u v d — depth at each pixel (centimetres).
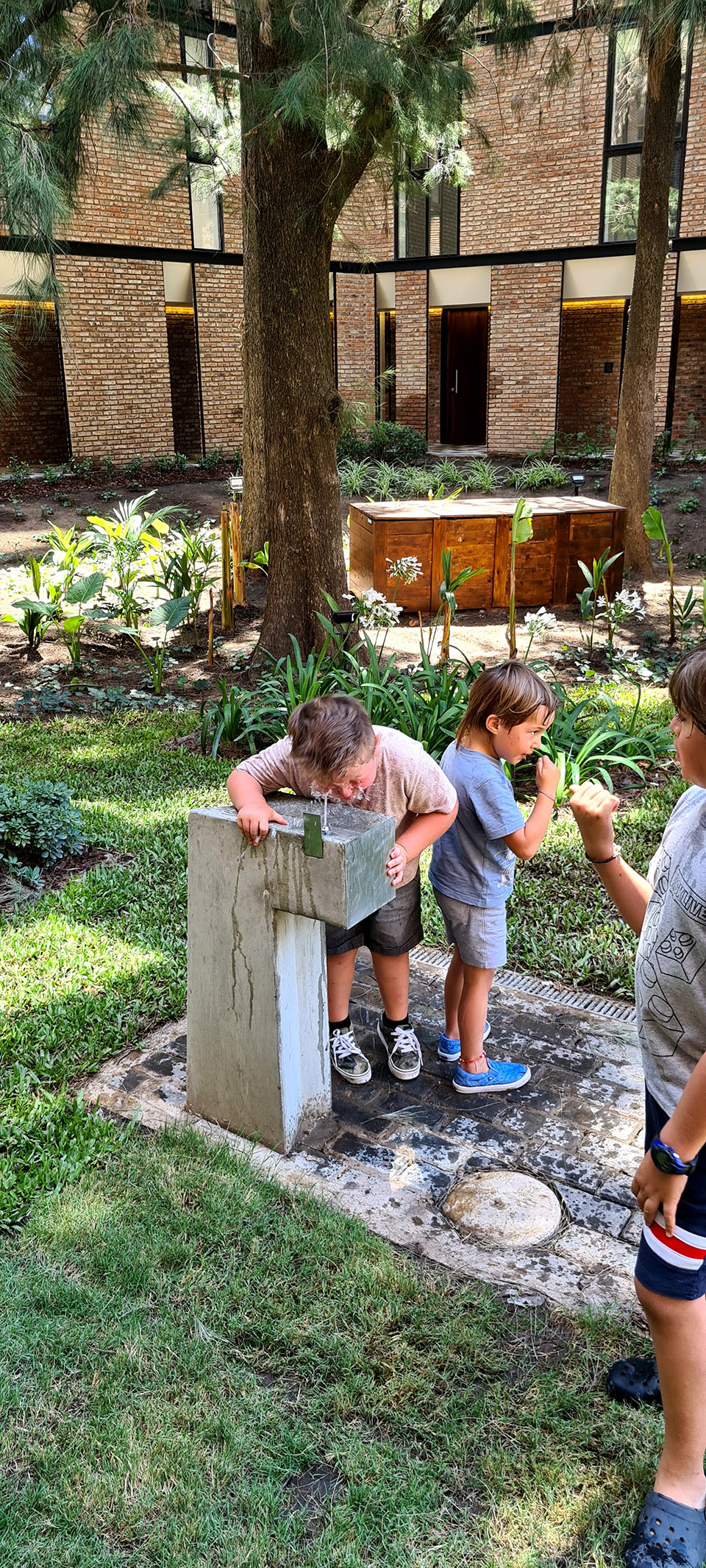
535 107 1831
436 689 676
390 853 276
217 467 1992
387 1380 227
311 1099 315
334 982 341
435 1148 307
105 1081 341
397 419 2231
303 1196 281
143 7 595
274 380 769
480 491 1817
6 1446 209
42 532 1491
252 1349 236
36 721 759
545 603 1073
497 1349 236
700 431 2017
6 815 510
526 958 421
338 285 2127
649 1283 183
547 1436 214
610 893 220
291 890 271
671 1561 186
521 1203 283
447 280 2094
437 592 1038
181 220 1870
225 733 705
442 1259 264
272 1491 200
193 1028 313
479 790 295
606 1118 321
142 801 591
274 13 580
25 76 583
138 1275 252
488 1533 195
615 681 823
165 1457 206
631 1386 224
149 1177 288
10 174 527
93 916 454
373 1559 190
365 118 696
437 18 712
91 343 1802
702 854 171
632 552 1222
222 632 1026
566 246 1911
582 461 2002
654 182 1095
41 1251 261
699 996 174
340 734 254
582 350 2214
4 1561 187
